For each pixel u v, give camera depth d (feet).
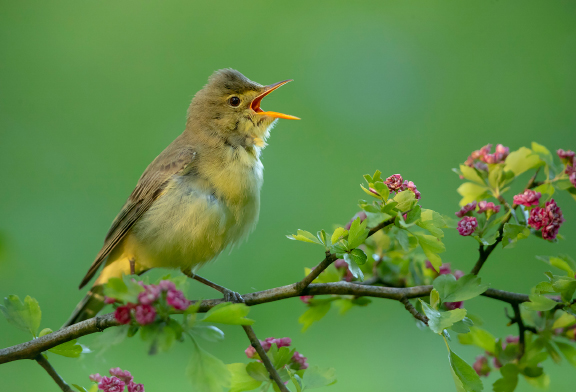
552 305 10.77
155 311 10.68
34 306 10.79
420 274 10.89
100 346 10.68
